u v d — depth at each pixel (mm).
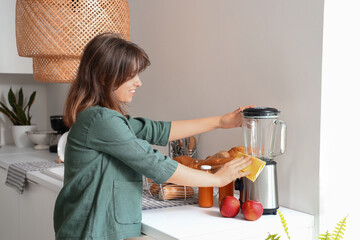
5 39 2711
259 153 1500
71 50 1865
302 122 1535
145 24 2334
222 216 1470
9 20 2719
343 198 1560
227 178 1418
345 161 1558
